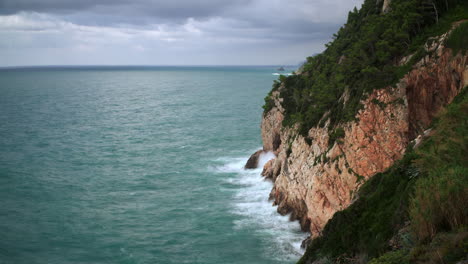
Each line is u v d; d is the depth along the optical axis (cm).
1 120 12481
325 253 1961
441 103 3578
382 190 2123
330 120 4372
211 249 4169
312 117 4928
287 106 6712
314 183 4262
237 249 4147
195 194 5788
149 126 11606
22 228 4766
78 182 6469
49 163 7562
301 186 4575
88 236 4569
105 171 7056
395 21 4328
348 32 6706
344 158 3922
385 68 3962
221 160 7619
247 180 6344
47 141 9469
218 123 12031
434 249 1176
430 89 3644
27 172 6962
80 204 5534
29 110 15075
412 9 4188
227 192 5822
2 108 15550
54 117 13362
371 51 4509
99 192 6009
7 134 10225
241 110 15075
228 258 3978
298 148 4919
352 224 1970
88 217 5094
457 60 3391
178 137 9925
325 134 4328
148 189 6094
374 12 5950
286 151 5422
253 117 13238
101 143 9300
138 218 5031
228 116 13500
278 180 5256
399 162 2375
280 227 4622
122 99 19775
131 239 4472
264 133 7381
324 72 5775
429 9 4212
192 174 6756
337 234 2012
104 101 18750
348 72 4616
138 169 7150
